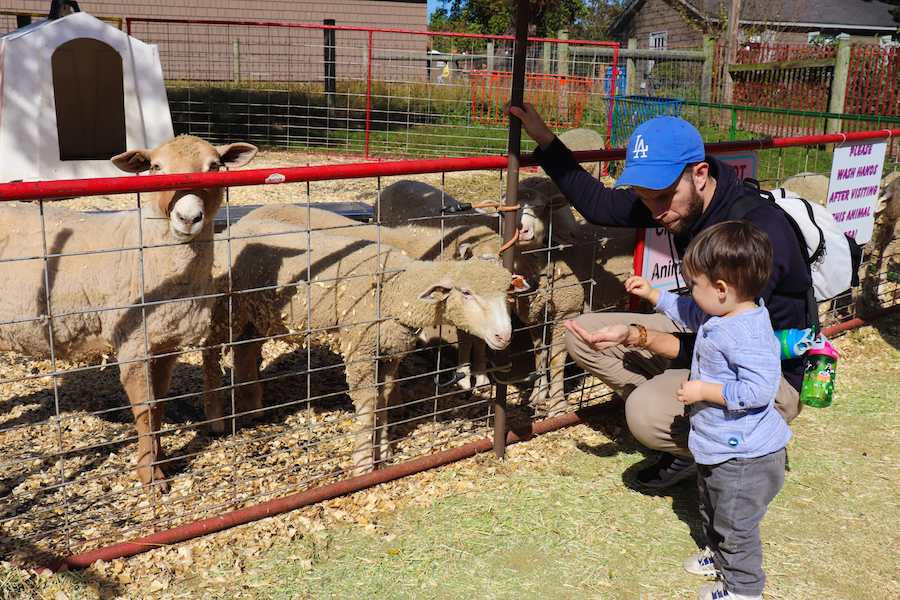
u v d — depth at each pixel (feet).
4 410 14.47
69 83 33.99
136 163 12.13
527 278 15.23
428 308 11.94
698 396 8.41
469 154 41.68
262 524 10.79
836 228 11.19
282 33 63.62
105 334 12.23
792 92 44.04
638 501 11.76
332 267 12.78
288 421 14.60
